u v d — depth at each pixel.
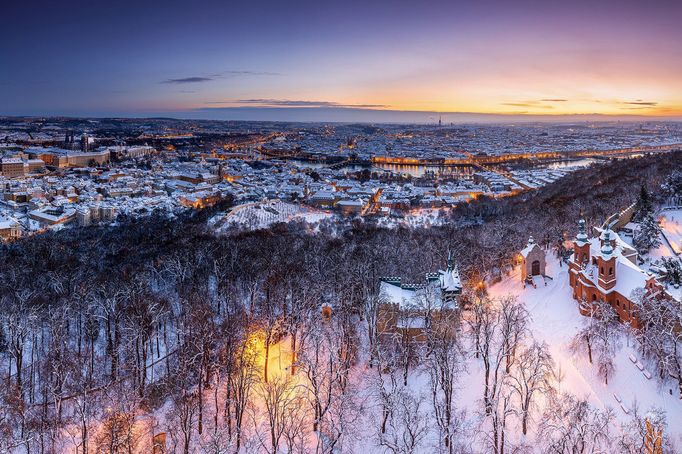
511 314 117.56
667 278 146.12
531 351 109.81
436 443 102.75
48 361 122.50
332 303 157.25
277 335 142.62
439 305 136.38
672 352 110.69
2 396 111.62
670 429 100.38
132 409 107.50
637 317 127.56
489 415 104.00
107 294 153.12
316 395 104.19
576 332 135.00
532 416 105.69
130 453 95.12
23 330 126.56
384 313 135.62
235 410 110.50
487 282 180.00
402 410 106.94
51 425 105.56
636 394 110.62
